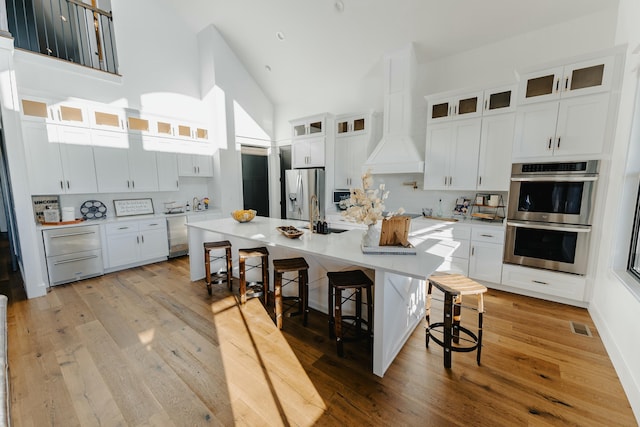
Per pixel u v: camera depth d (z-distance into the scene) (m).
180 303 2.96
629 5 2.44
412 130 4.22
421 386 1.78
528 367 1.95
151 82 4.59
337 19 3.82
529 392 1.72
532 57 3.29
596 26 2.91
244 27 4.61
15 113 2.86
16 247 3.86
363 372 1.91
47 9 4.14
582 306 2.82
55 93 3.65
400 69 3.93
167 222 4.53
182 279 3.68
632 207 2.09
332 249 2.16
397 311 2.06
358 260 1.86
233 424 1.51
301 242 2.40
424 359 2.05
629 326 1.79
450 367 1.95
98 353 2.11
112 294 3.20
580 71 2.64
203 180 5.49
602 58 2.51
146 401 1.66
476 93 3.37
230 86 5.19
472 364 1.99
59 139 3.58
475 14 3.23
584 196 2.66
